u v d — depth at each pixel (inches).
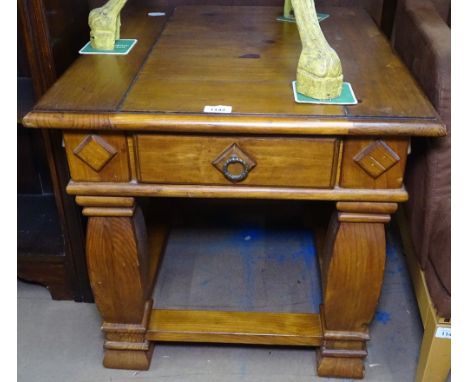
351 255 37.4
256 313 44.5
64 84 36.0
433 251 38.2
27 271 50.0
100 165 34.4
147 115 31.7
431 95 37.2
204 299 50.9
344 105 33.0
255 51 41.8
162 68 38.7
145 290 42.2
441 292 36.7
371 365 44.8
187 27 47.1
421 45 41.5
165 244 54.2
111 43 41.9
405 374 44.0
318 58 32.7
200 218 62.9
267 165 33.6
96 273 39.6
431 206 38.6
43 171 55.5
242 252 57.6
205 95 34.3
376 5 53.5
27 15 38.4
